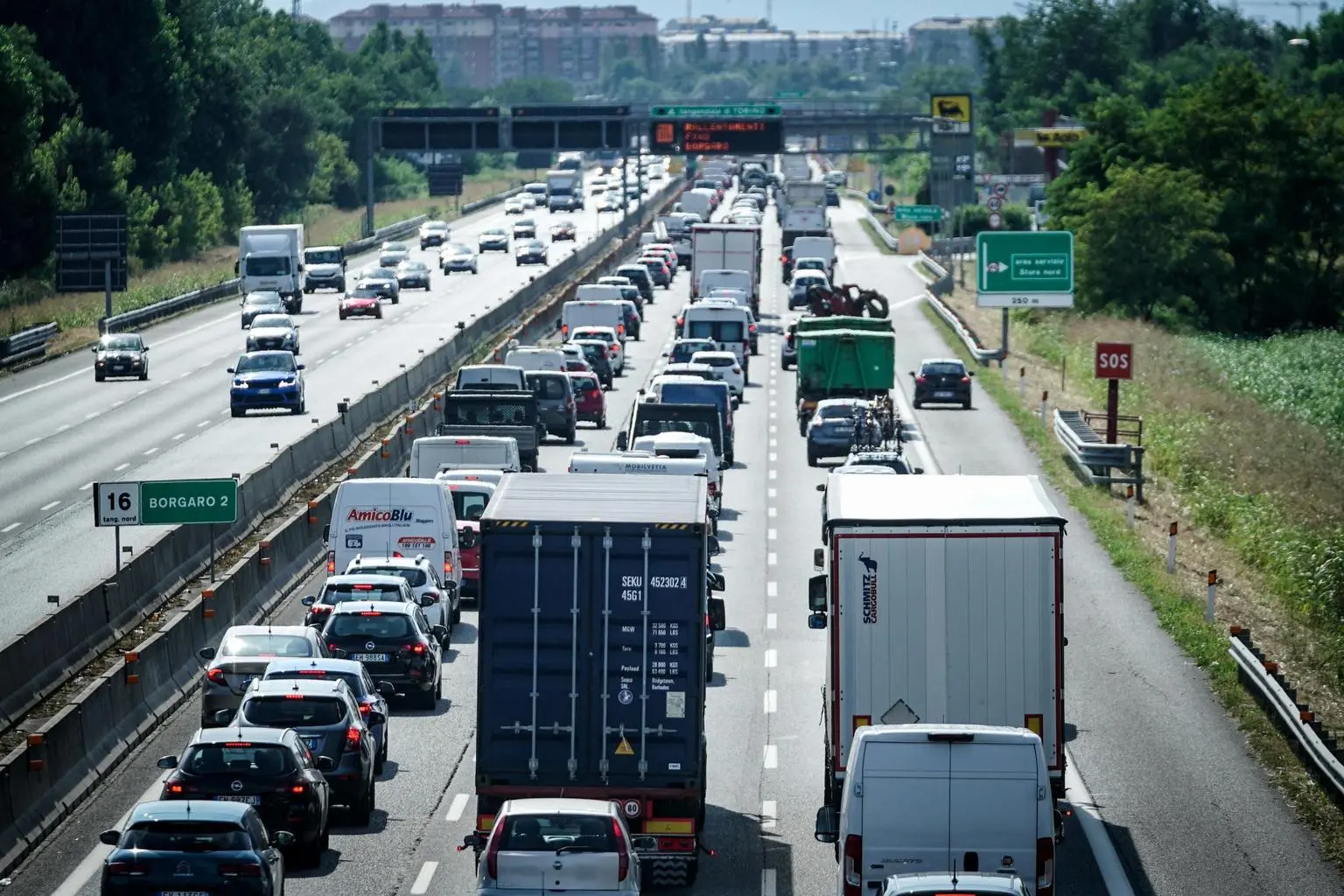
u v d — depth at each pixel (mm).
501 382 157250
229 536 112188
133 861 51062
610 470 110625
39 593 105500
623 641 59750
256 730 61219
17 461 153625
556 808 51688
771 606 105812
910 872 51219
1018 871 51156
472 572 109188
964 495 66375
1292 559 122688
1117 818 68625
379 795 70375
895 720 62000
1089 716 83000
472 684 89312
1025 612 61875
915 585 61969
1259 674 84000
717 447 139375
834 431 158625
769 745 78375
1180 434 175125
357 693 71688
